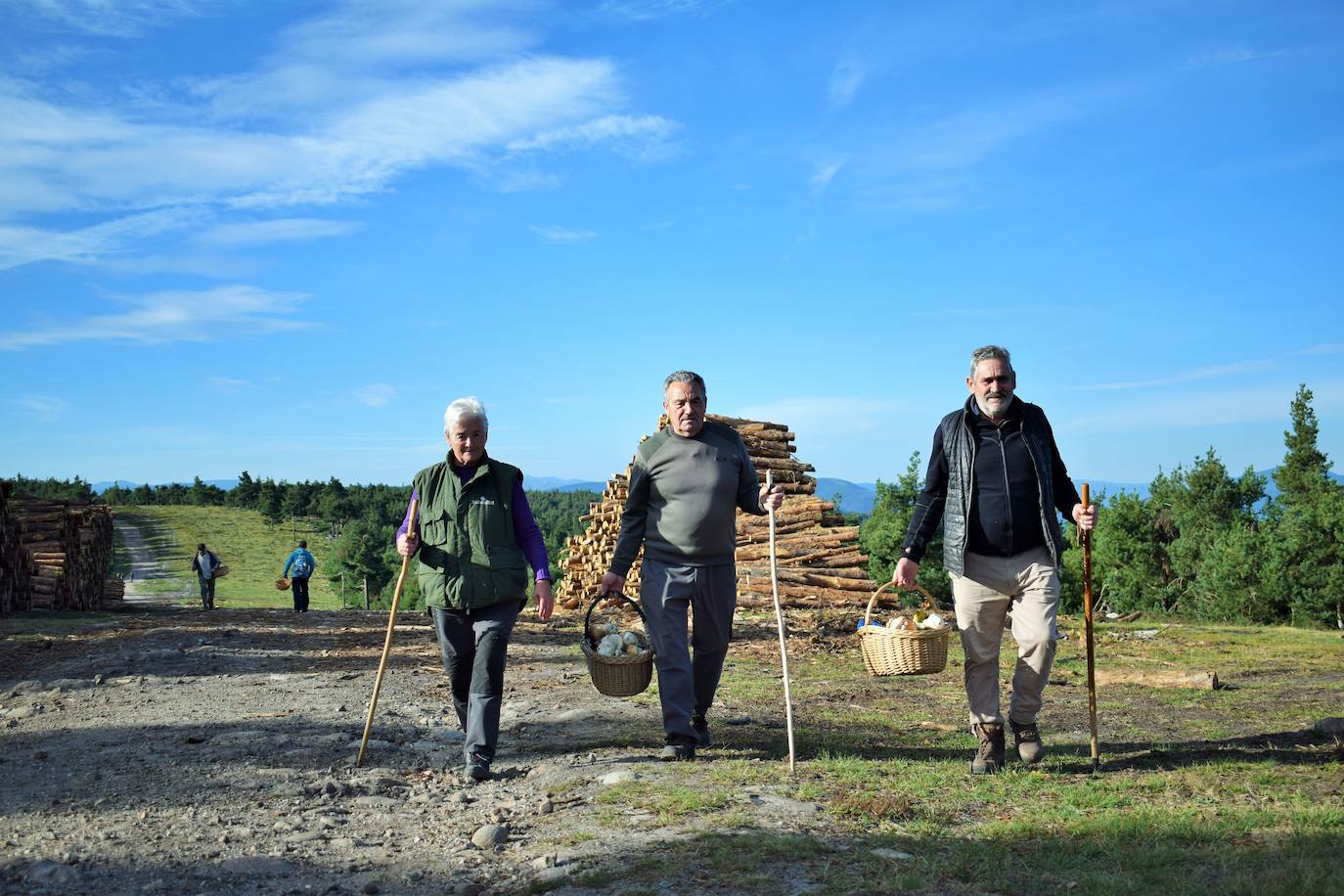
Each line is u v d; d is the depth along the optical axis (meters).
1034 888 3.34
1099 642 13.05
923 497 5.49
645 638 5.84
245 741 6.37
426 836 4.27
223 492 179.38
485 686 5.36
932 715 7.45
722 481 5.66
